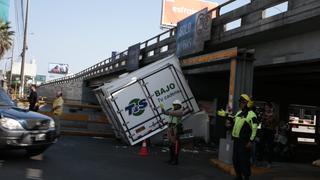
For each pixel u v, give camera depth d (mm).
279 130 18047
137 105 16641
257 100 23859
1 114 10820
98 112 20922
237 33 16250
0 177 8898
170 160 12867
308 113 27344
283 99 24344
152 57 27609
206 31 18438
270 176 11578
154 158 13867
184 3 60719
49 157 12203
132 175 10383
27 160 11320
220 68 17203
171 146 12852
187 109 17188
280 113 24391
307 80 21078
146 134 16594
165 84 16953
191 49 20156
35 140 11031
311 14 11984
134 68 31406
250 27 15281
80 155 13195
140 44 30047
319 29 12984
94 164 11617
